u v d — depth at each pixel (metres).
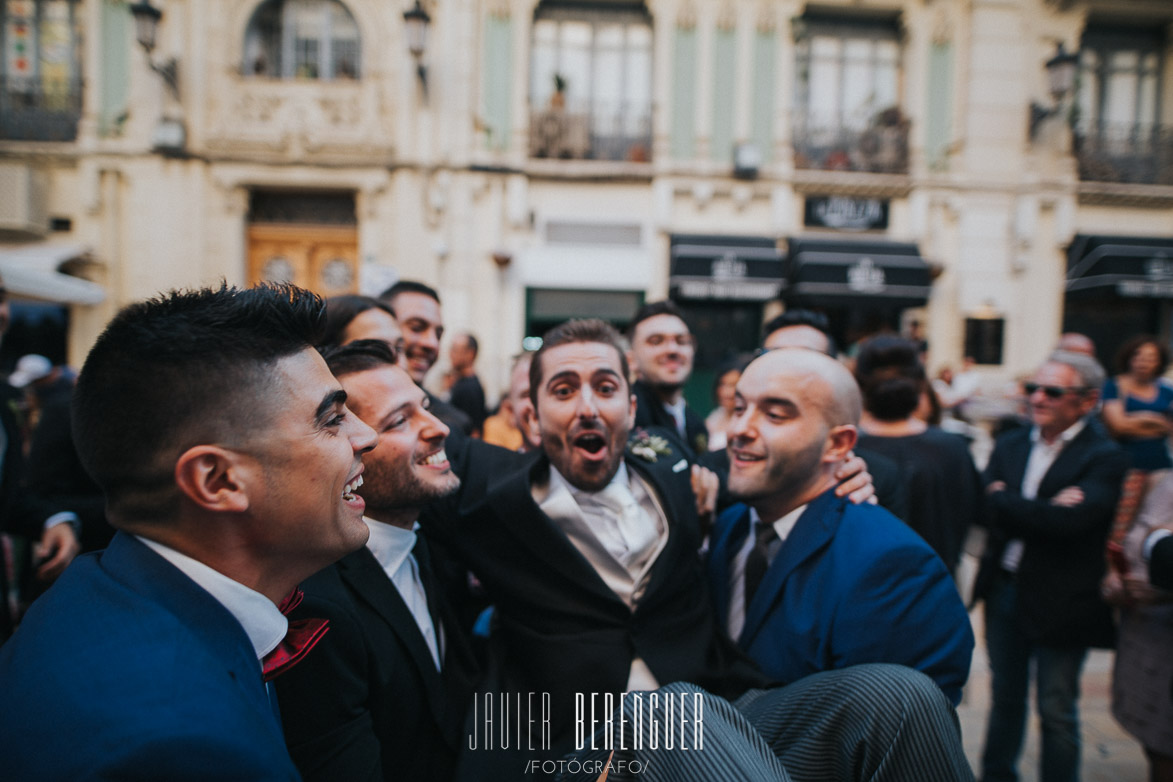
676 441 1.96
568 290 9.61
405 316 2.80
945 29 9.56
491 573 1.47
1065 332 10.12
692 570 1.55
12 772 0.55
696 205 9.57
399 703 1.18
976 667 3.57
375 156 9.16
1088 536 2.28
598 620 1.40
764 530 1.61
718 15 9.37
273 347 0.75
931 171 9.68
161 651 0.63
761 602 1.48
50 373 5.38
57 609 0.68
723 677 1.40
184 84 8.95
